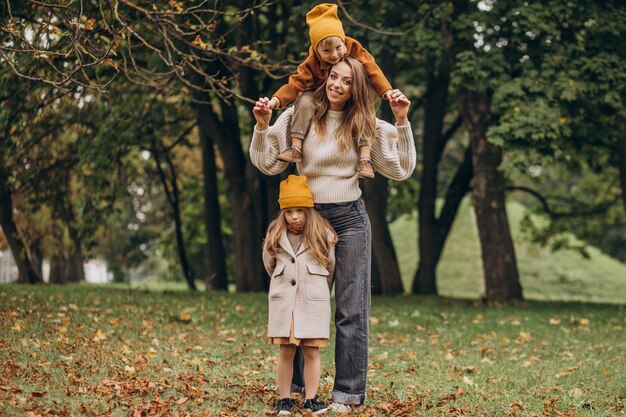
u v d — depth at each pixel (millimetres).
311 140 5121
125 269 38812
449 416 5289
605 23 13859
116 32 7734
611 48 14281
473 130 15078
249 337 9297
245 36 15711
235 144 17922
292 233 5195
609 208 23500
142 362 6590
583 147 17844
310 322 5035
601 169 18781
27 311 9438
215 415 4938
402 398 5789
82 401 4965
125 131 14977
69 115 15438
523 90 13797
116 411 4809
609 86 13641
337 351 5160
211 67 15312
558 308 14727
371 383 6484
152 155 20656
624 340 10508
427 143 19484
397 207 26156
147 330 8945
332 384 6180
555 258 33094
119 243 35219
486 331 11234
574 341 10258
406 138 5102
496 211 15031
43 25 7926
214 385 5898
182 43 11914
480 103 14969
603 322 12742
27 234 21797
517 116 13156
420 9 13758
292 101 5273
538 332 11195
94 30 8242
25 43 7277
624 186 16297
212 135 17750
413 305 14750
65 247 23438
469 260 33031
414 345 9617
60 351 6738
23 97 12516
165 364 6680
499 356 8891
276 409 5117
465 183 19344
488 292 15164
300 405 5242
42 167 16438
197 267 38344
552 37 14266
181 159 23547
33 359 6172
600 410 5738
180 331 9344
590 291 31000
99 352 6906
